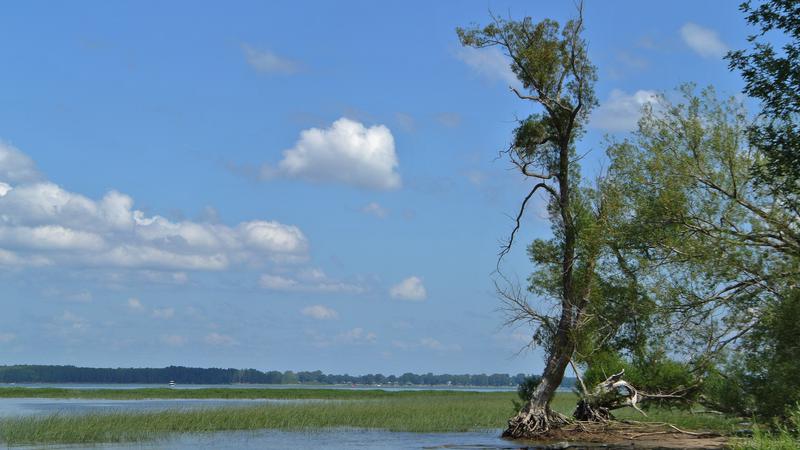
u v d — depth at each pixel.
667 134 31.52
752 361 27.34
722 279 29.98
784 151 23.88
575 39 36.03
